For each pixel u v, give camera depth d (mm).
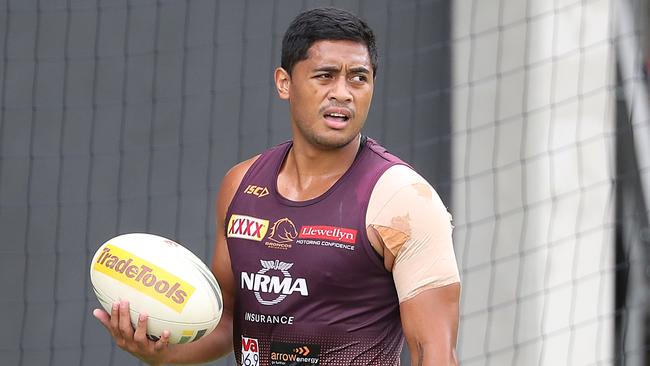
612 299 24125
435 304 10773
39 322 24688
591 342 24016
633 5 24422
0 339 24578
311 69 10836
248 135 25172
